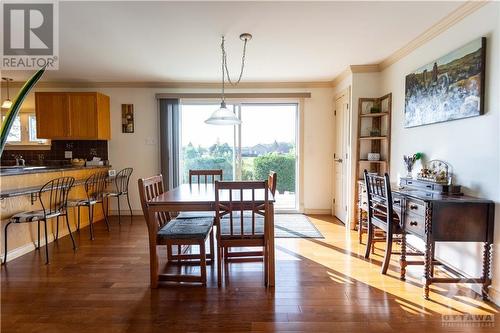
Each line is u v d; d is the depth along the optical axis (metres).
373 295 2.15
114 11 2.30
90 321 1.84
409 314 1.90
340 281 2.38
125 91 4.73
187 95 4.65
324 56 3.42
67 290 2.23
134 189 4.84
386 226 2.52
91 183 4.07
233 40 2.92
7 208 2.82
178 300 2.09
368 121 3.86
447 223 2.02
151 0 2.14
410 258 2.79
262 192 2.65
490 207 1.99
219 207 2.24
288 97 4.70
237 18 2.44
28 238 3.10
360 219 3.35
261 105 4.86
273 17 2.42
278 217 4.59
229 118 2.74
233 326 1.78
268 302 2.05
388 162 3.54
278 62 3.66
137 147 4.78
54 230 3.51
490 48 2.02
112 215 4.84
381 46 3.10
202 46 3.08
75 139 4.46
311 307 1.99
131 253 3.02
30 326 1.78
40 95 4.30
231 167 4.91
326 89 4.73
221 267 2.51
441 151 2.55
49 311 1.95
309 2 2.17
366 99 3.78
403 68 3.23
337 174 4.57
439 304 2.02
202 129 4.88
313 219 4.46
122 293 2.19
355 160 3.86
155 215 2.28
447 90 2.42
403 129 3.22
